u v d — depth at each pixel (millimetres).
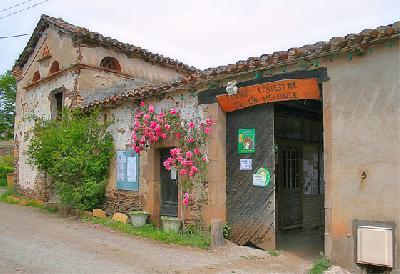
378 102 6016
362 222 6066
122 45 13992
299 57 6695
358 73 6250
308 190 10734
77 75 13117
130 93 9906
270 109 7832
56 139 11547
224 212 8359
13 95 32656
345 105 6367
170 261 6750
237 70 7559
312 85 6797
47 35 15047
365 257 5922
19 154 16688
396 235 5727
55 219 10852
